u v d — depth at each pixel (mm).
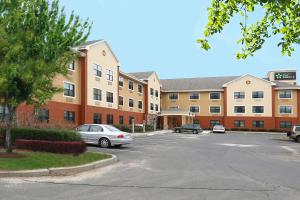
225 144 27484
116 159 14898
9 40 11727
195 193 8312
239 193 8398
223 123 64438
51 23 12352
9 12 12078
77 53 13609
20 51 11594
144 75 58438
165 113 61625
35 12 12062
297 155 19469
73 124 29172
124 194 8070
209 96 65938
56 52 12211
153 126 54219
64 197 7633
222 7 5070
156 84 62000
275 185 9547
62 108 32156
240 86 63781
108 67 41500
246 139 35750
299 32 5156
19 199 7312
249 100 63156
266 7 5070
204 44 5430
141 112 55125
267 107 62219
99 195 7910
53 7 12453
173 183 9633
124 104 47938
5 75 11359
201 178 10578
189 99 67188
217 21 5207
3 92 12117
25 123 22906
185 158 16516
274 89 62438
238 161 15625
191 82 70000
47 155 13562
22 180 9555
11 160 11578
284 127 61969
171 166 13430
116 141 20891
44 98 13094
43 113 28828
